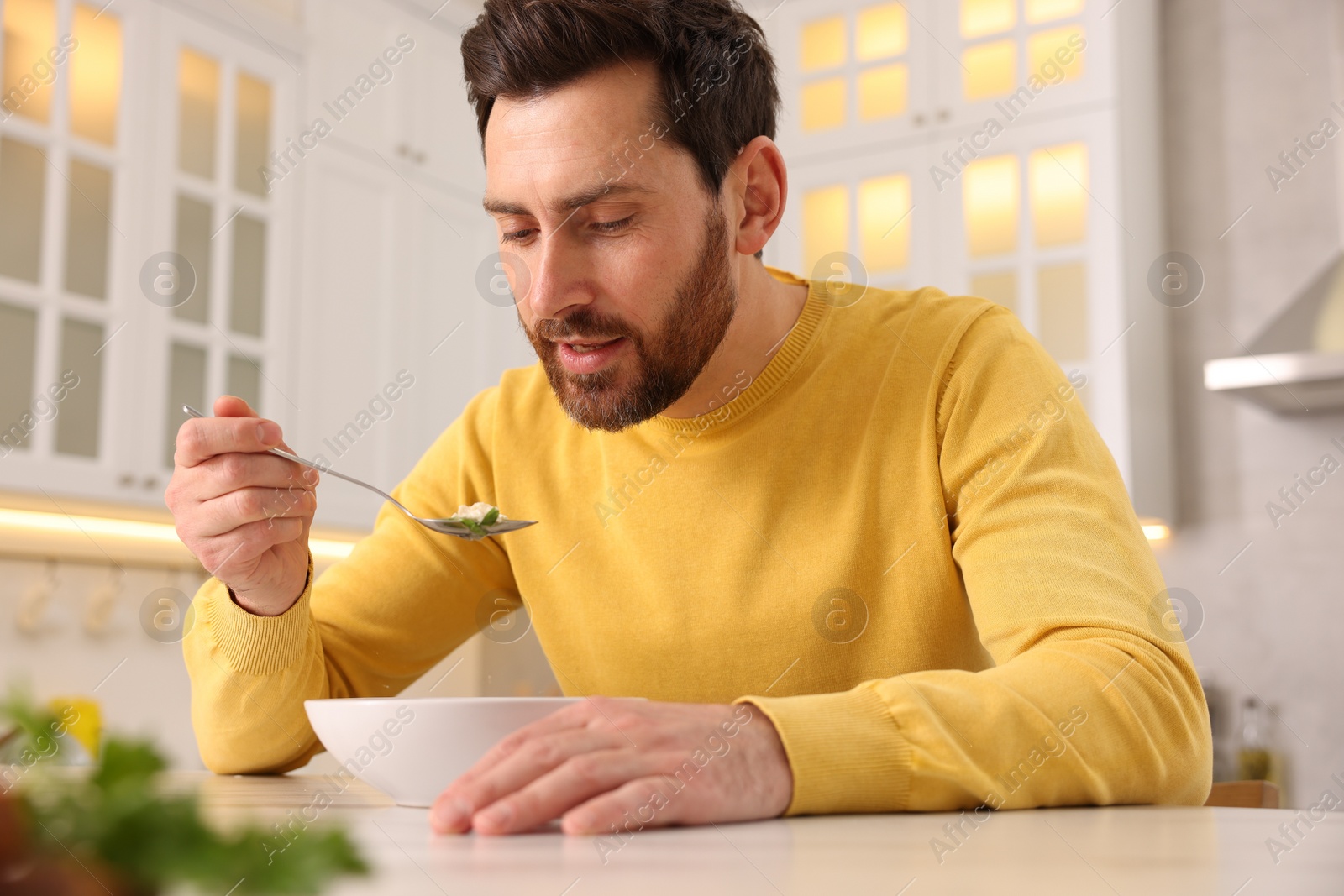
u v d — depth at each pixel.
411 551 1.14
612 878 0.39
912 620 0.98
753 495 1.03
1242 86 2.69
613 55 0.88
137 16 2.13
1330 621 2.48
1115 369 2.36
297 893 0.18
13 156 1.96
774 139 1.07
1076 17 2.45
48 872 0.17
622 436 1.10
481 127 0.99
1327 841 0.51
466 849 0.48
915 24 2.60
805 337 1.06
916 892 0.36
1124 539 0.83
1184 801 0.71
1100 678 0.69
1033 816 0.61
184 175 2.20
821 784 0.60
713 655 1.02
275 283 2.32
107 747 0.19
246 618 0.93
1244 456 2.59
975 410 0.98
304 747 0.97
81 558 2.23
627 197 0.89
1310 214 2.60
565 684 1.11
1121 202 2.39
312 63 2.43
